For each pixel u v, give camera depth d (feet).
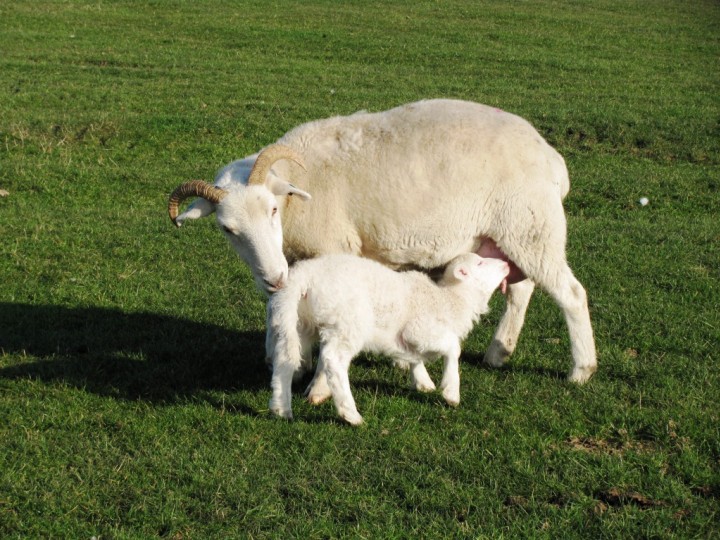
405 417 14.03
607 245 18.56
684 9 53.98
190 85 32.50
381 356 15.33
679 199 21.35
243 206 14.14
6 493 12.96
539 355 15.42
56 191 20.67
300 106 29.60
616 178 22.58
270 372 14.93
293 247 14.79
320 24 45.57
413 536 12.63
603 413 14.16
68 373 14.74
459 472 13.32
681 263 17.85
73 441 13.62
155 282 17.10
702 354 15.34
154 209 20.04
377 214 14.53
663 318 16.12
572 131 27.45
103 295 16.65
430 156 14.46
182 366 14.97
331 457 13.41
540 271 14.58
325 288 13.73
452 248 14.65
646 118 28.55
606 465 13.35
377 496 13.04
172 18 45.70
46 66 34.73
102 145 24.63
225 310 16.35
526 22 47.93
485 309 14.39
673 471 13.37
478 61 38.83
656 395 14.44
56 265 17.46
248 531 12.66
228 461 13.35
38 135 24.86
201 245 18.31
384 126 14.67
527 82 35.19
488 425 13.96
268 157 14.29
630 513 12.85
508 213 14.46
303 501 12.94
